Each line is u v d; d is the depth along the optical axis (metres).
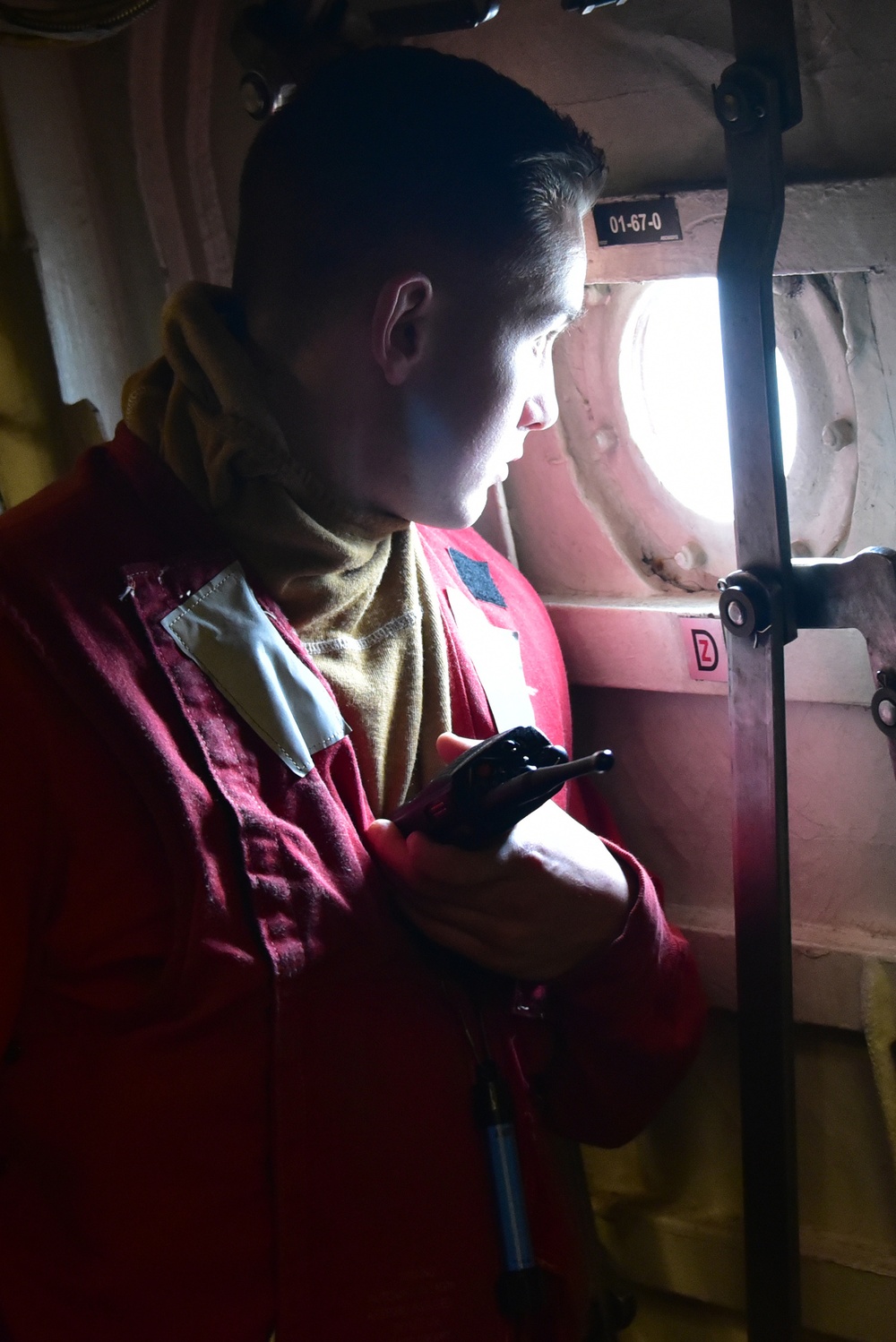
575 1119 1.31
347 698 1.12
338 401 1.05
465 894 1.04
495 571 1.41
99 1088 0.99
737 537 1.09
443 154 0.99
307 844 1.02
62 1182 1.01
